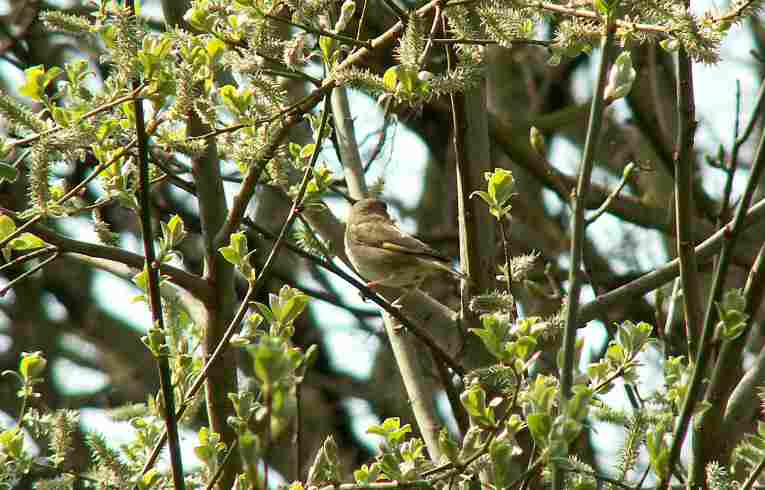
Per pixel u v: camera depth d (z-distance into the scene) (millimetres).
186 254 20953
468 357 11398
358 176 13852
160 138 9039
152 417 9586
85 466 12867
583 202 7219
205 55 8922
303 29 8867
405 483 7953
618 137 22906
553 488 6902
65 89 8898
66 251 9570
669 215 18453
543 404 6941
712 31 7980
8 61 18516
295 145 10109
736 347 9234
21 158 8922
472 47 8938
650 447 7480
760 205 10703
